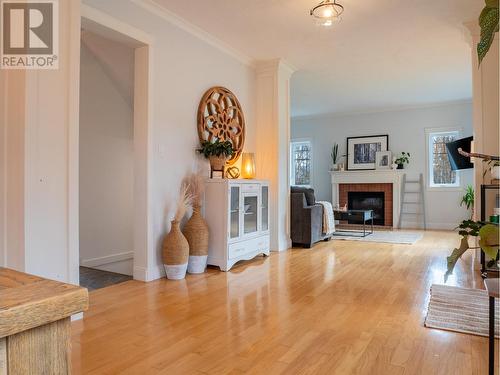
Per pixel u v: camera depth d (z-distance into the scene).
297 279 3.42
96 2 2.88
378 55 4.77
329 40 4.24
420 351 1.92
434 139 7.68
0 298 0.48
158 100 3.45
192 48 3.90
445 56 4.81
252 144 4.98
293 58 4.88
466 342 2.03
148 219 3.34
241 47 4.46
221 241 3.78
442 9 3.47
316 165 8.86
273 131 4.95
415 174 7.77
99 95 4.29
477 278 3.39
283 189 5.07
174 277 3.40
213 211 3.83
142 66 3.36
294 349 1.95
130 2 3.18
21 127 2.19
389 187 7.91
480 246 0.79
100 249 4.28
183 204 3.45
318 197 8.82
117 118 4.51
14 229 2.21
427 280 3.37
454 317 2.38
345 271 3.74
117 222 4.50
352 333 2.16
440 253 4.73
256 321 2.35
